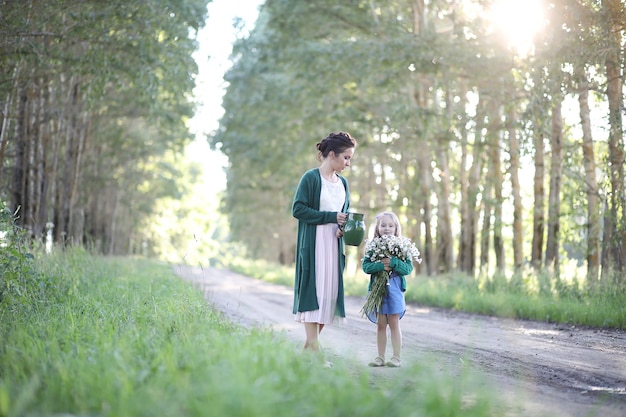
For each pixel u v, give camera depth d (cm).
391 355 866
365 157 3788
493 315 1612
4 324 827
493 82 2189
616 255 1698
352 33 2858
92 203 4541
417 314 1641
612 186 1673
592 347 988
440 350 938
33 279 1048
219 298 1988
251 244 6544
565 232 2020
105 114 3155
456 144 2905
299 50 2783
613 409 559
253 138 3850
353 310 1750
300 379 498
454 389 509
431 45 2300
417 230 3584
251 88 3662
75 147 3047
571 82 1752
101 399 465
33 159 2406
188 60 2047
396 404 456
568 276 1914
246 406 405
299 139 3534
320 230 721
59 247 1731
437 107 2941
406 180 3284
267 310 1622
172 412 420
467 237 2855
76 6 1811
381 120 2769
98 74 1869
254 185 4550
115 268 1888
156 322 830
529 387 661
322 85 2788
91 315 905
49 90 2547
